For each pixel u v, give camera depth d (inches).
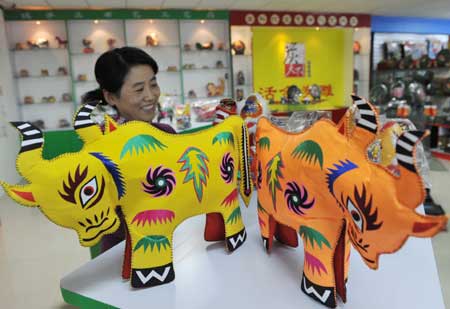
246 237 40.6
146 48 211.9
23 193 25.4
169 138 31.5
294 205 29.4
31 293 75.6
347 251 28.4
